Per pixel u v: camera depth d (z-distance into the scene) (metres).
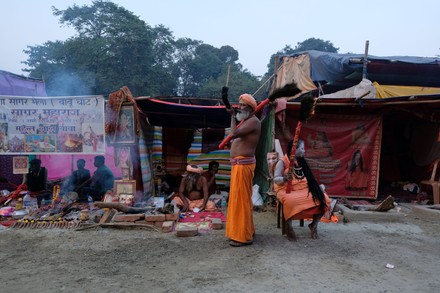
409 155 10.20
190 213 6.87
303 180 5.13
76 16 44.28
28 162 7.28
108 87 40.03
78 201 7.54
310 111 4.75
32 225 5.74
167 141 10.24
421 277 3.80
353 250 4.69
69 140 6.89
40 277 3.72
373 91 9.11
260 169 9.08
